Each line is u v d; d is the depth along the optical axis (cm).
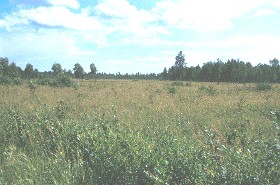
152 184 452
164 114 1172
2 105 1404
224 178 398
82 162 559
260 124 937
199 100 1803
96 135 615
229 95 2325
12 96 1998
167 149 510
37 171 562
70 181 516
